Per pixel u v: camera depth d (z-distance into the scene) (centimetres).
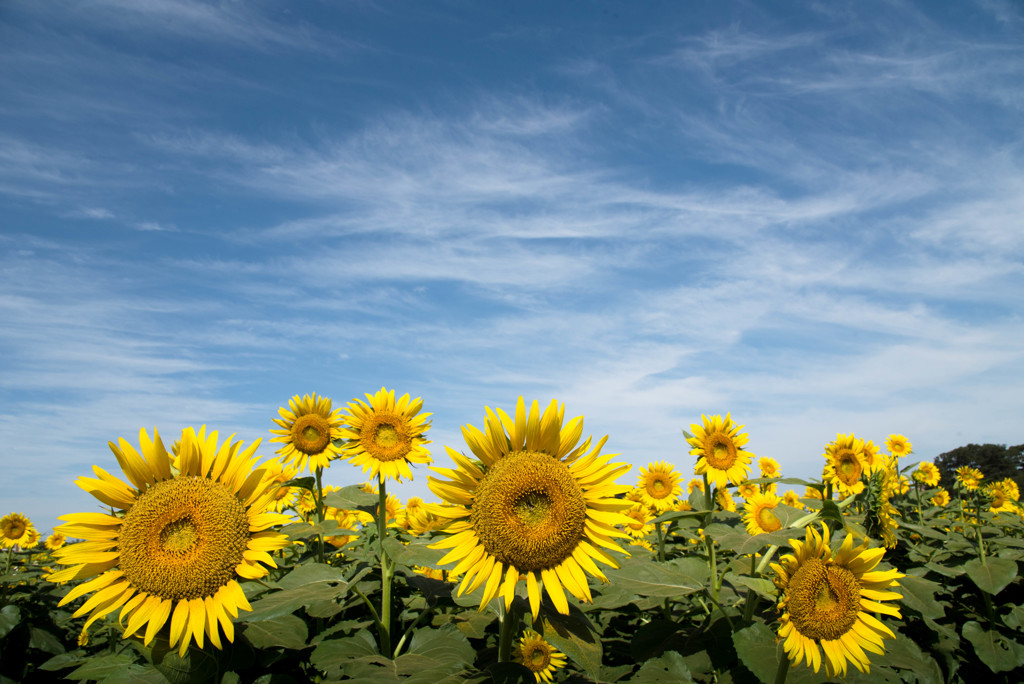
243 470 434
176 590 402
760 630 489
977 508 1090
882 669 531
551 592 389
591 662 389
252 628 523
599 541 403
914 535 994
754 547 534
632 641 614
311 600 503
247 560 416
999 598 817
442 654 512
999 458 2805
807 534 463
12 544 1199
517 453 418
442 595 628
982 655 681
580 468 417
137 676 446
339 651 509
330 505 743
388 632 568
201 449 442
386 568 600
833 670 434
